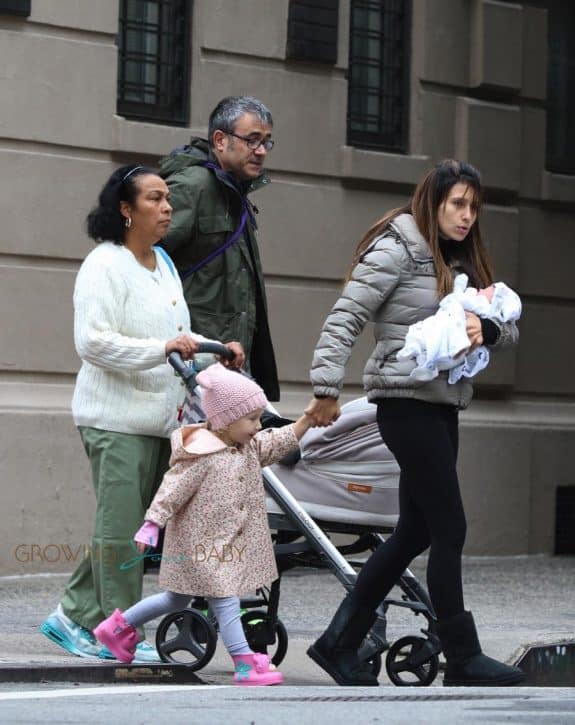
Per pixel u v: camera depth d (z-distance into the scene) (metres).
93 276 16.36
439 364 15.08
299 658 17.80
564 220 31.06
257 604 16.94
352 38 28.86
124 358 16.05
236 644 15.17
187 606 15.75
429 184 15.58
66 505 24.66
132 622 15.51
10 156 24.41
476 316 15.33
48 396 24.70
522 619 21.47
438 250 15.52
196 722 11.66
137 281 16.55
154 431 16.55
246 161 17.73
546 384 30.70
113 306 16.33
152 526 15.02
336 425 16.73
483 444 29.25
